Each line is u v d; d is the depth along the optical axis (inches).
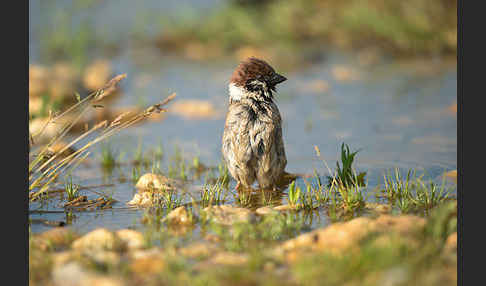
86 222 339.6
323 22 1047.6
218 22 1080.8
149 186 414.9
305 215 344.5
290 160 487.2
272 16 1074.1
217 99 731.4
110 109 674.8
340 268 234.2
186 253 274.8
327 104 693.3
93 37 1072.8
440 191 365.7
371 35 995.3
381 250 243.8
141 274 249.1
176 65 937.5
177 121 642.2
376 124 594.2
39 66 868.6
